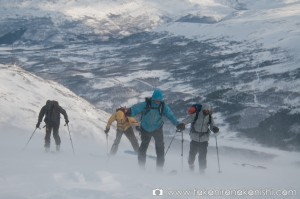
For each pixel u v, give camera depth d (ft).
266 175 51.19
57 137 58.18
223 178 39.81
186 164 60.95
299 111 496.23
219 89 652.48
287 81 630.33
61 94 173.68
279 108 525.34
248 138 452.76
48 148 57.16
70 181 22.94
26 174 24.48
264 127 474.90
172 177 33.42
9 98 140.05
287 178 45.37
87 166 35.12
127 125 55.77
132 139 57.00
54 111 58.03
